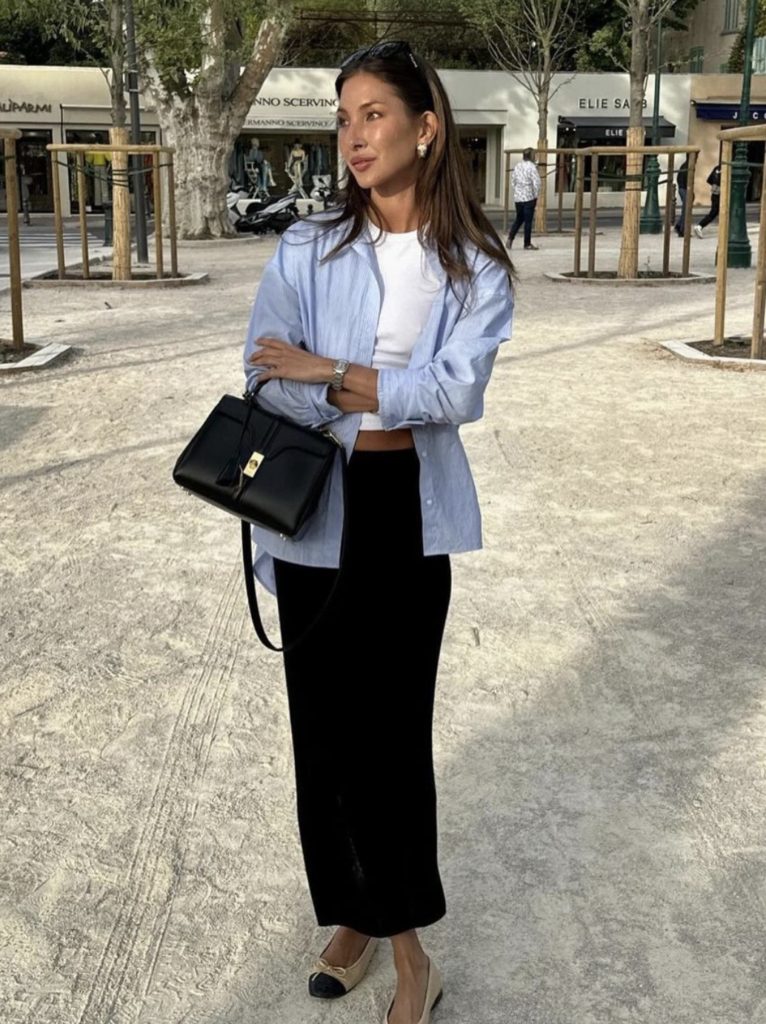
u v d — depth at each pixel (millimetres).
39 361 10234
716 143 45906
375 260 2348
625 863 3105
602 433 7781
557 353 10984
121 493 6445
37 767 3586
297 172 44000
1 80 40062
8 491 6500
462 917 2900
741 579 5152
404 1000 2525
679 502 6266
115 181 17094
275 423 2336
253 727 3842
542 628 4641
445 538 2398
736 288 16375
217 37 25891
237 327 12766
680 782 3498
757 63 45875
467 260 2320
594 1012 2572
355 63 2297
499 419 8188
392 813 2475
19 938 2812
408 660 2445
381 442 2363
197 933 2848
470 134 46000
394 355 2352
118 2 20688
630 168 16969
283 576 2447
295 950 2795
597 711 3949
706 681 4168
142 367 10266
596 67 48375
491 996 2631
